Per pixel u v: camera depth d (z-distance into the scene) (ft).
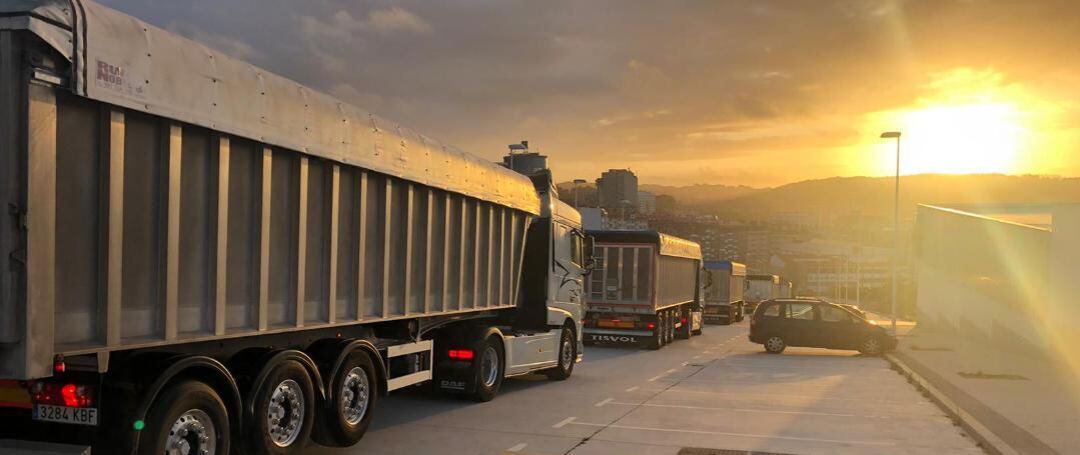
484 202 38.60
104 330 17.43
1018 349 80.43
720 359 73.82
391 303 30.12
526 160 68.23
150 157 18.56
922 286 142.20
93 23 16.43
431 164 31.89
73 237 16.79
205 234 20.38
